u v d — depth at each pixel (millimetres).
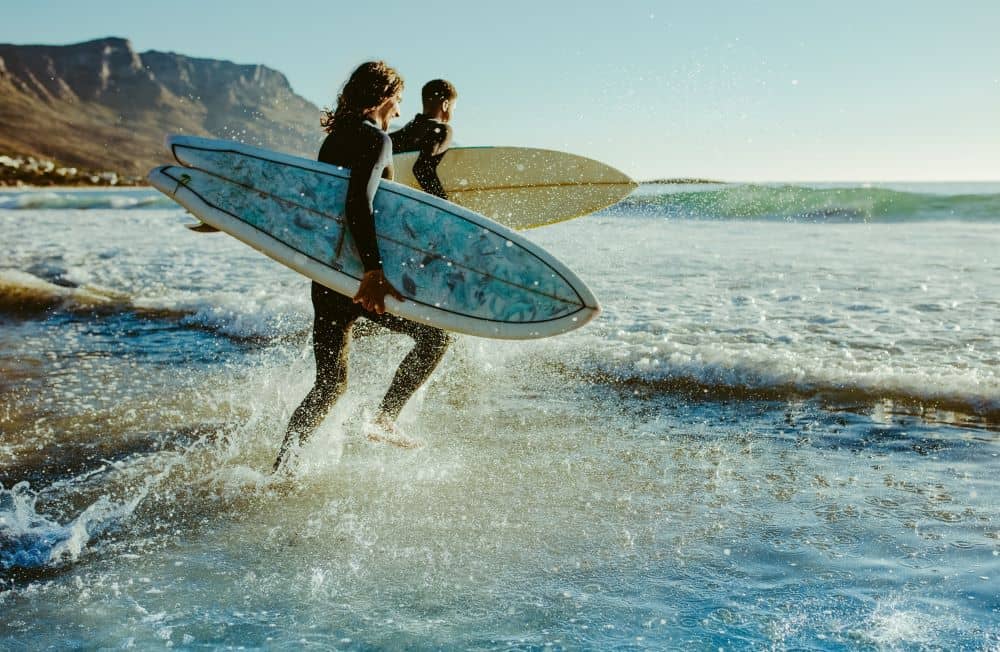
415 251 3023
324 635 1784
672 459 3016
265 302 6383
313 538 2344
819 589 1959
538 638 1758
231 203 3047
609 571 2098
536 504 2594
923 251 9312
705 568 2102
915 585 1957
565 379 4227
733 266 8305
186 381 4359
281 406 3861
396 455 3125
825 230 12516
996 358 4234
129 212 22438
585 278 7617
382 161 2848
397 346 4910
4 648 1749
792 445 3139
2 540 2320
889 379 3814
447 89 3635
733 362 4168
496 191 4543
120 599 1975
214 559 2207
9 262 9875
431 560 2184
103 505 2621
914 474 2771
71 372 4594
